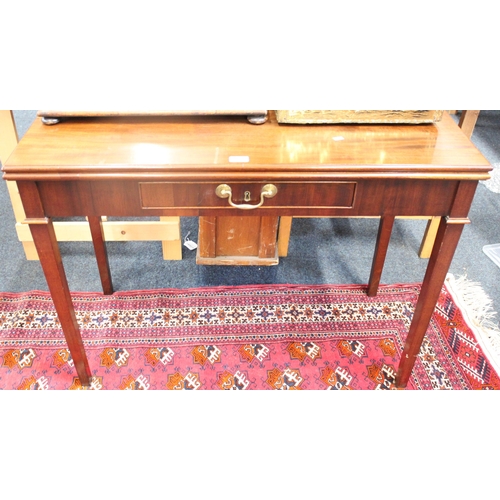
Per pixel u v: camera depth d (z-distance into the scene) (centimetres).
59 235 209
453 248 130
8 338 177
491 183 268
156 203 121
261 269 211
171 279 204
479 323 187
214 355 174
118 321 184
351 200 122
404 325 186
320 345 178
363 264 216
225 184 117
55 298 138
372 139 126
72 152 117
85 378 160
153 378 166
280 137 126
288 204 122
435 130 132
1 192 252
